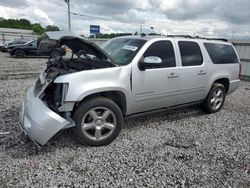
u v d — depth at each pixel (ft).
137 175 9.27
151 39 13.07
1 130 12.69
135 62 12.03
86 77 10.56
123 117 12.53
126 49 13.00
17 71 34.99
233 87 18.30
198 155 11.10
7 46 64.34
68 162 9.94
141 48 12.48
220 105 17.84
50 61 13.84
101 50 11.05
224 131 14.23
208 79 15.98
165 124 14.89
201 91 15.80
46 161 9.93
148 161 10.34
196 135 13.42
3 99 18.88
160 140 12.52
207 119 16.25
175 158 10.71
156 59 11.76
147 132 13.48
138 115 13.20
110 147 11.47
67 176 8.99
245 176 9.57
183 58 14.30
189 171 9.73
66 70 11.55
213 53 16.37
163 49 13.38
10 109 16.33
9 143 11.28
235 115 17.46
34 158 10.12
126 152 11.05
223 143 12.53
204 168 10.01
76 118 10.69
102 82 10.92
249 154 11.45
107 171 9.43
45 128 9.78
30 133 9.99
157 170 9.68
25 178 8.73
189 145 12.09
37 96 10.86
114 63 11.55
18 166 9.47
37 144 10.08
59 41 10.79
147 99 12.84
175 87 13.97
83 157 10.40
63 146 11.26
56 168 9.46
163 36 14.11
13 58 56.49
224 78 17.34
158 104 13.57
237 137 13.42
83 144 11.34
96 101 10.93
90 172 9.32
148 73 12.47
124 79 11.60
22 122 10.88
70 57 13.48
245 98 23.18
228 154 11.34
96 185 8.56
